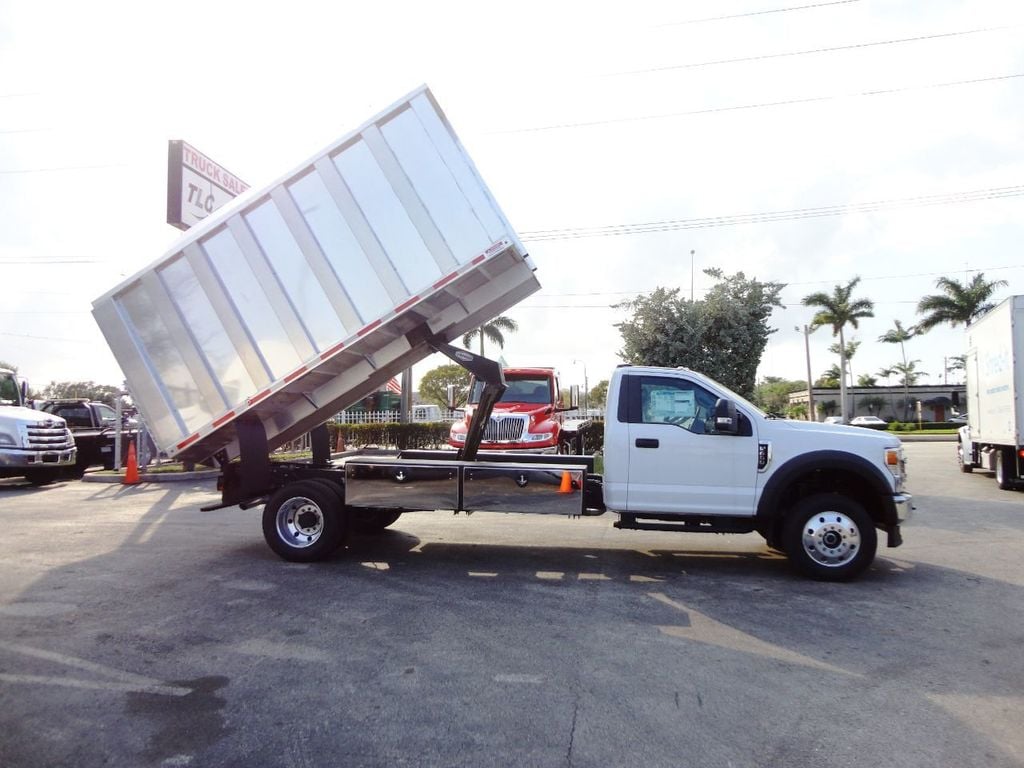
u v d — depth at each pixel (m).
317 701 4.23
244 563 7.86
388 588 6.80
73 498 13.52
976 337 15.88
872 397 69.75
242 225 7.69
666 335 15.54
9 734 3.81
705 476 7.34
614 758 3.57
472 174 7.40
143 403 7.96
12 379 17.62
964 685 4.49
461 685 4.47
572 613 6.00
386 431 24.89
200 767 3.48
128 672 4.66
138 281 7.84
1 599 6.36
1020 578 7.22
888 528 7.18
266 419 8.63
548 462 8.75
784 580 7.16
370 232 7.48
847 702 4.24
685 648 5.15
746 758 3.57
